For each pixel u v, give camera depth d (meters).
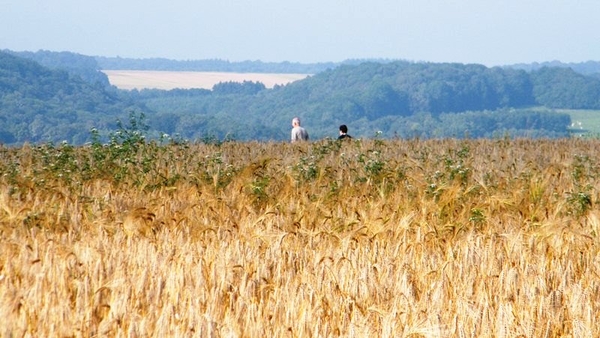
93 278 25.39
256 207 41.56
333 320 22.84
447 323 22.81
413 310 23.22
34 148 62.41
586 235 32.12
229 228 34.22
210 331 20.62
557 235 32.62
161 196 42.56
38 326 21.30
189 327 20.88
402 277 25.95
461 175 49.94
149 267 26.45
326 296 24.30
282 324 22.47
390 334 21.36
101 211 37.50
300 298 23.62
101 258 26.78
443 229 34.16
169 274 25.41
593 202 42.47
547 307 23.81
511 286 26.19
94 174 50.50
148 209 35.12
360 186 47.12
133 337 20.62
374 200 42.53
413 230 33.97
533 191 42.69
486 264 29.25
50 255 26.89
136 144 60.19
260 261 27.88
